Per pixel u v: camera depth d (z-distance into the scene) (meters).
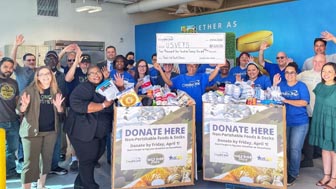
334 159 3.66
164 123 3.38
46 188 3.53
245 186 3.59
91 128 3.15
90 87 3.18
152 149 3.37
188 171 3.52
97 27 8.23
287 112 3.85
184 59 3.74
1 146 2.38
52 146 3.46
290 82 3.87
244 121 3.42
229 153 3.52
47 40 7.39
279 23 5.98
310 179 4.05
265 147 3.37
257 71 4.27
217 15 7.16
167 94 3.50
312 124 3.83
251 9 6.48
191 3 7.30
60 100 3.38
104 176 4.18
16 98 3.96
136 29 8.93
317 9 5.33
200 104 4.02
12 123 3.97
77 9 7.14
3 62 3.84
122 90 3.49
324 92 3.64
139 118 3.30
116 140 3.25
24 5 7.02
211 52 3.71
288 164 3.90
